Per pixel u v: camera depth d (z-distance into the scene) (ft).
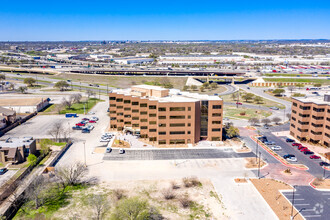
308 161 369.50
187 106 418.51
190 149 410.72
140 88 483.92
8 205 257.34
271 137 474.08
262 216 247.91
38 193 263.29
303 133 441.68
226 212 254.27
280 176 326.03
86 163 360.28
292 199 275.59
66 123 560.61
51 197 277.44
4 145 368.48
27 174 321.93
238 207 262.26
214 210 257.34
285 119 598.34
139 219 240.73
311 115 434.30
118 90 531.09
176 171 338.95
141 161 367.86
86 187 298.15
